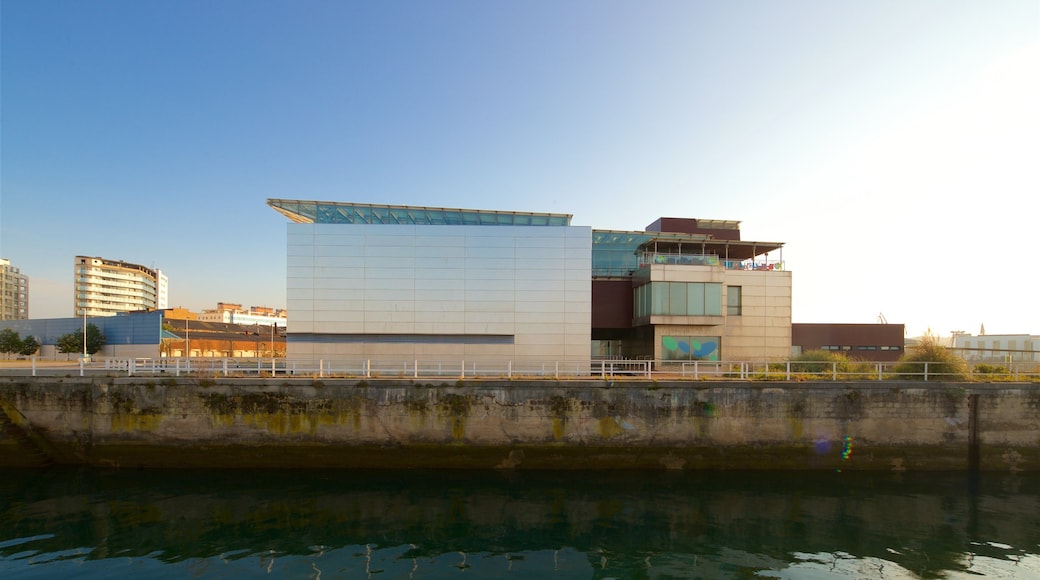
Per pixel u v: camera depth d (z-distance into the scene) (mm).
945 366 24375
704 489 19547
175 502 17828
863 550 14211
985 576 12680
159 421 22344
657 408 22359
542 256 31547
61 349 63344
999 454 22094
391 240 31047
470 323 31078
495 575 12633
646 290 32875
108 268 126875
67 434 22547
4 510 16922
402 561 13375
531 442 22312
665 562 13406
